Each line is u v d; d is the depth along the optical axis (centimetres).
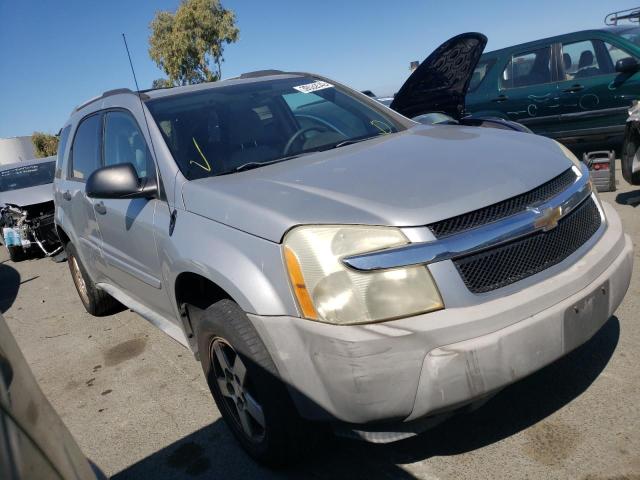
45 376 427
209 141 323
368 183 241
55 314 586
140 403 357
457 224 217
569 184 256
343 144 331
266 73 422
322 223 219
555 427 261
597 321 236
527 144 283
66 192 471
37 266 866
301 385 223
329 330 208
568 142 816
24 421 125
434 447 263
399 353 201
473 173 241
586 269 233
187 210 282
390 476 249
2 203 922
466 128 335
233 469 275
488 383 206
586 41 781
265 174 280
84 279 502
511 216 224
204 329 268
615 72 751
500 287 216
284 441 244
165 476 281
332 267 211
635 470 229
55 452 134
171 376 386
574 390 285
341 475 255
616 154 845
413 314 205
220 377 285
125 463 298
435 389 202
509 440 258
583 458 240
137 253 339
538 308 215
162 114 338
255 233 236
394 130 361
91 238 427
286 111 360
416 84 581
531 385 295
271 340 227
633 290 381
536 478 234
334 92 397
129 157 359
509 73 858
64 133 511
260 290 228
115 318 523
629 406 266
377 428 221
